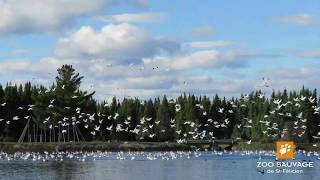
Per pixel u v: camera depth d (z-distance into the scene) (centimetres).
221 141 19188
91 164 12250
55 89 18825
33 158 13350
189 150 18425
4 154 14562
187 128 19638
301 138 18925
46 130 19238
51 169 10988
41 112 18412
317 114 19362
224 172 10769
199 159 14338
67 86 19025
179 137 19612
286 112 19025
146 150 17425
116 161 13200
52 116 18425
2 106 18412
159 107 19850
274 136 18650
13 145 16438
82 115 17875
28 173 10200
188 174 10331
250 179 9738
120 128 17625
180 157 14912
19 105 18825
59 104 18838
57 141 19188
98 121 19512
